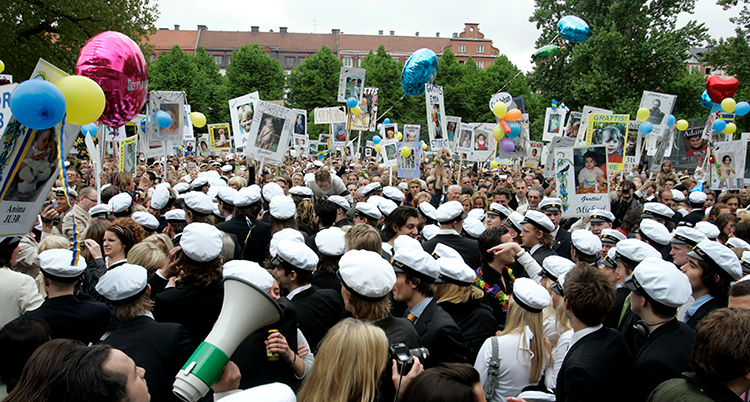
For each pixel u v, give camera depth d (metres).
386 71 58.62
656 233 6.04
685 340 3.05
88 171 12.90
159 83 54.72
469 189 10.53
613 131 10.20
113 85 4.91
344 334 2.49
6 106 4.08
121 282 3.26
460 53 104.44
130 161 11.84
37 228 6.47
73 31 20.12
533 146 17.23
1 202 3.19
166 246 5.09
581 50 36.38
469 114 59.34
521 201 10.45
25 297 4.17
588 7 38.28
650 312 3.20
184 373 2.19
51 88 3.11
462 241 6.02
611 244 5.96
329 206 6.76
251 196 6.45
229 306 2.41
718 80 12.84
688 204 12.35
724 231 7.00
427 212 7.66
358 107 18.09
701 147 15.78
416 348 3.11
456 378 2.18
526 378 3.49
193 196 6.40
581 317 3.21
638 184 13.17
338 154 23.86
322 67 61.00
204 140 20.94
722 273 4.00
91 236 5.39
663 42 35.16
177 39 97.94
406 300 3.72
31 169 3.32
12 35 18.58
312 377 2.51
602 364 3.03
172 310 3.76
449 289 4.12
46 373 2.23
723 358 2.33
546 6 39.44
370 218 6.97
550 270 4.25
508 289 5.06
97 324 3.72
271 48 97.25
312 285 4.40
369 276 3.18
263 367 3.10
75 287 3.84
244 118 12.05
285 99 63.25
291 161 21.80
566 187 7.80
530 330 3.53
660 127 14.66
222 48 96.75
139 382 2.30
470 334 4.05
